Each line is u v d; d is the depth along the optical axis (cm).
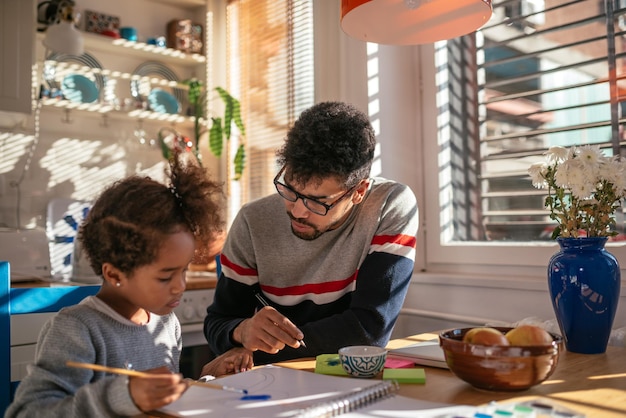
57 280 246
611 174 120
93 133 300
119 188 96
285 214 147
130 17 316
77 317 94
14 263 237
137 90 311
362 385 89
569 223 125
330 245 143
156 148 320
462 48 212
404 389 89
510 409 76
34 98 273
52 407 80
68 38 263
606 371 102
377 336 127
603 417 74
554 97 185
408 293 210
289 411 76
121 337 98
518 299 177
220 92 299
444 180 215
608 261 119
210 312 148
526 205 191
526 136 192
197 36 329
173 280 96
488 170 204
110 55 308
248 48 313
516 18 196
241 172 296
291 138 126
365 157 126
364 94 220
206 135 336
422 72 223
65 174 290
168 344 110
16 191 276
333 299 141
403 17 127
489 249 197
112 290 101
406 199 143
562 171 123
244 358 121
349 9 118
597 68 174
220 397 84
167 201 95
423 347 114
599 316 118
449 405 78
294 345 113
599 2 174
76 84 288
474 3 121
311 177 120
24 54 253
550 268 124
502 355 83
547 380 95
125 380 77
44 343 91
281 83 288
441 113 217
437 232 215
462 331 97
